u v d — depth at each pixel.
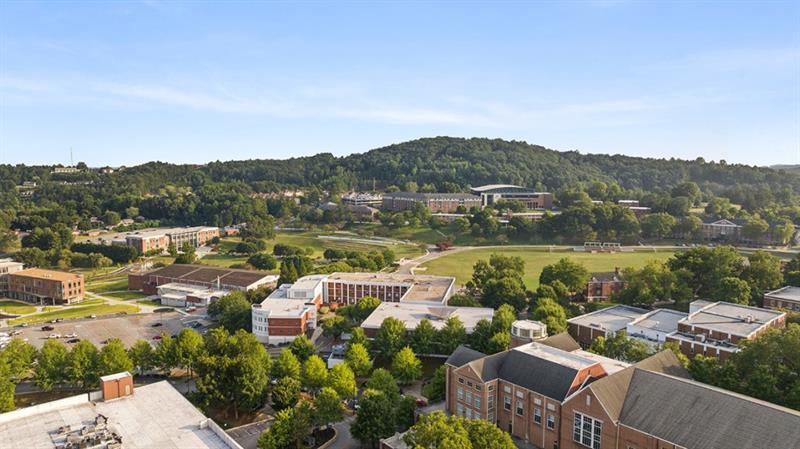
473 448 76.81
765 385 99.06
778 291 179.75
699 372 107.94
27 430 86.06
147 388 102.75
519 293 186.50
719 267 187.25
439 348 147.75
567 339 120.06
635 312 165.38
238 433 113.94
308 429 104.25
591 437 91.25
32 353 142.50
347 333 174.50
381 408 102.88
